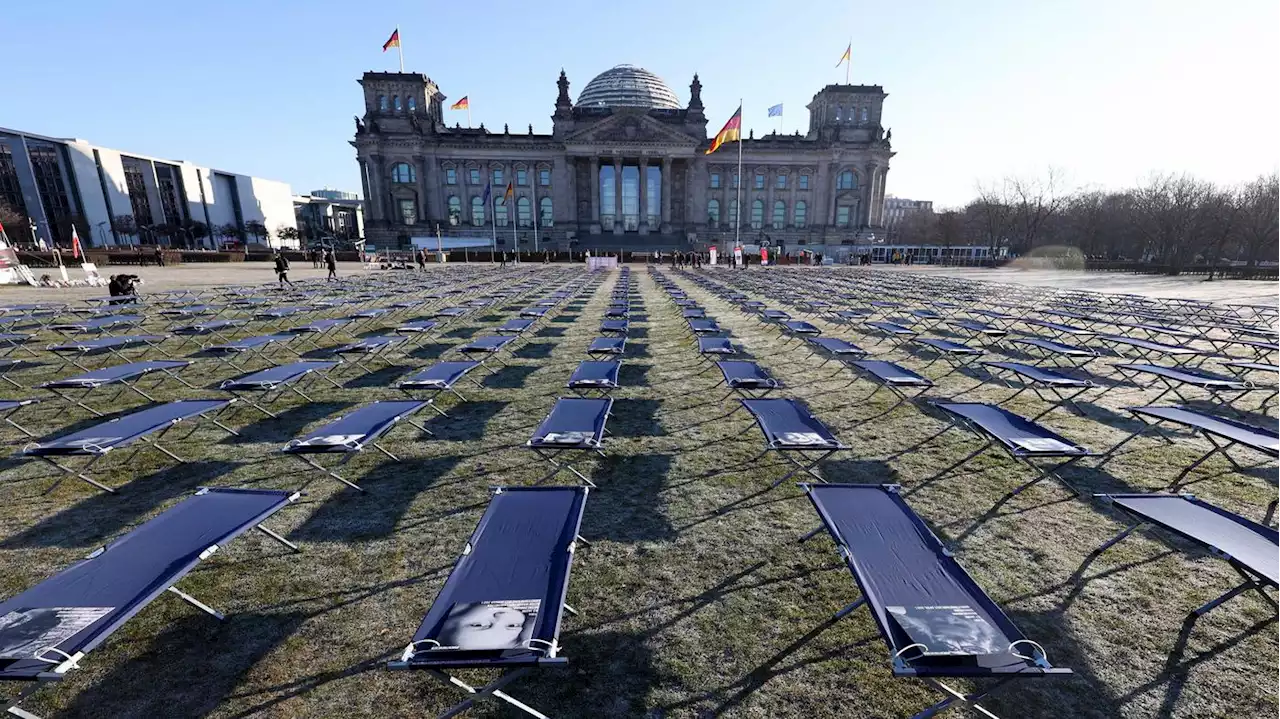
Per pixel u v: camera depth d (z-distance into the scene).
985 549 3.72
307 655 2.75
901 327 10.74
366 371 9.04
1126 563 3.53
